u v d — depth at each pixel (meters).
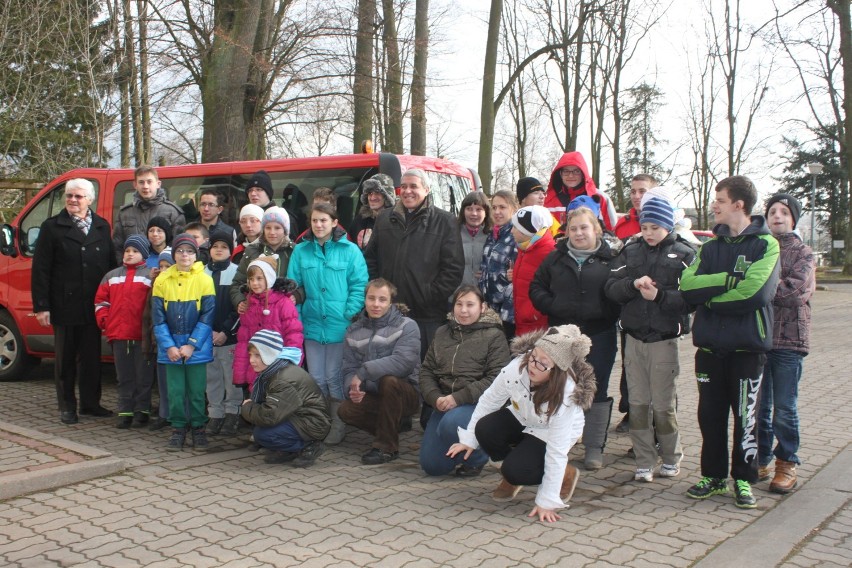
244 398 6.02
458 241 5.84
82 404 6.60
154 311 5.70
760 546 3.75
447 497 4.58
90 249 6.37
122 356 6.22
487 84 17.39
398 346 5.40
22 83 14.19
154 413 6.71
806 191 42.19
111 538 3.87
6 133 14.62
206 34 13.63
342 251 5.77
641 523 4.11
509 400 4.50
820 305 18.31
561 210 6.50
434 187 7.32
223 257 6.11
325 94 14.50
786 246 4.77
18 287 8.07
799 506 4.35
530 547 3.76
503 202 5.90
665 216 4.70
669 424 4.87
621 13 21.89
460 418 4.81
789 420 4.61
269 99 14.26
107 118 14.12
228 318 6.08
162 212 6.88
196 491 4.66
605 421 5.13
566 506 4.24
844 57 22.41
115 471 5.01
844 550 3.74
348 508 4.35
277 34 14.38
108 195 7.86
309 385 5.22
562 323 5.06
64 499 4.48
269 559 3.60
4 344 8.27
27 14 13.77
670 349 4.76
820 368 9.13
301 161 7.19
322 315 5.73
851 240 26.09
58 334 6.34
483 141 17.50
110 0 14.24
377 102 15.24
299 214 7.12
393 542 3.82
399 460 5.44
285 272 5.96
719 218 4.38
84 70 13.91
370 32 14.80
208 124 12.84
